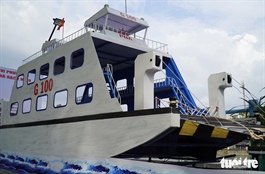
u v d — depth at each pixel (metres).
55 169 12.97
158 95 16.39
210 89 13.62
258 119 11.52
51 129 13.94
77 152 11.85
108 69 12.78
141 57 10.48
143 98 10.10
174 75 14.98
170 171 9.29
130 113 9.93
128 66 18.66
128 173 9.89
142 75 10.30
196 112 12.99
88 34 12.52
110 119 10.64
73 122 12.44
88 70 12.07
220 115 13.09
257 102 11.77
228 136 9.73
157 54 10.19
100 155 10.75
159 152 12.39
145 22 16.17
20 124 17.27
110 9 14.62
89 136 11.42
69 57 13.60
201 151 13.62
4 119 19.59
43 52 18.16
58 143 13.17
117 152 10.14
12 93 19.25
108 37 13.59
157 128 8.96
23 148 16.33
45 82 15.34
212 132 9.34
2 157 18.73
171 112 8.65
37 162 14.58
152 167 9.55
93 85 11.70
